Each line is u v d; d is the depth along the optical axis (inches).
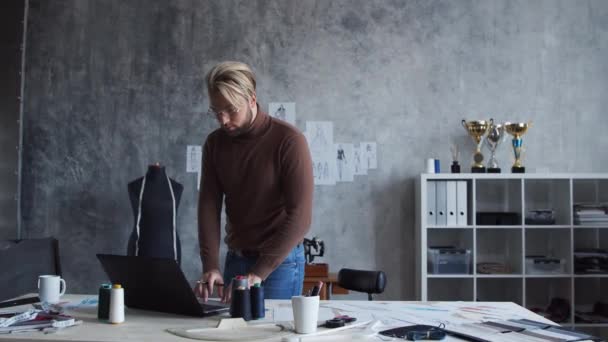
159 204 182.2
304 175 96.3
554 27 199.5
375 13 200.4
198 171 200.1
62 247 201.0
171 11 202.5
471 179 189.5
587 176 181.0
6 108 200.2
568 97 198.8
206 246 100.3
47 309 90.2
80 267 200.8
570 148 198.5
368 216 198.2
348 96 199.5
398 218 197.9
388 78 199.5
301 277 103.2
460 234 197.6
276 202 99.3
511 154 199.2
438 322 82.4
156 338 72.9
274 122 98.5
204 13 202.1
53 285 96.7
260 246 100.8
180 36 202.1
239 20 201.3
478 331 75.7
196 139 200.8
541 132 198.7
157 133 201.2
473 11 200.1
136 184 184.7
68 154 202.5
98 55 203.3
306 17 200.8
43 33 204.4
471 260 187.9
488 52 199.6
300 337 72.7
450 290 197.8
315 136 199.2
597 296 196.2
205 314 85.1
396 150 198.8
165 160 200.7
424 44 199.6
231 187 100.5
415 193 196.9
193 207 199.8
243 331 75.9
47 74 203.8
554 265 183.5
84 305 94.9
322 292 172.4
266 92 200.2
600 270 182.9
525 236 197.8
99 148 202.1
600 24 199.3
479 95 199.2
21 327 76.4
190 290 82.5
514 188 192.5
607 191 194.7
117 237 200.8
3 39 200.7
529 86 199.2
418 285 190.7
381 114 199.3
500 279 197.5
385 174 198.7
